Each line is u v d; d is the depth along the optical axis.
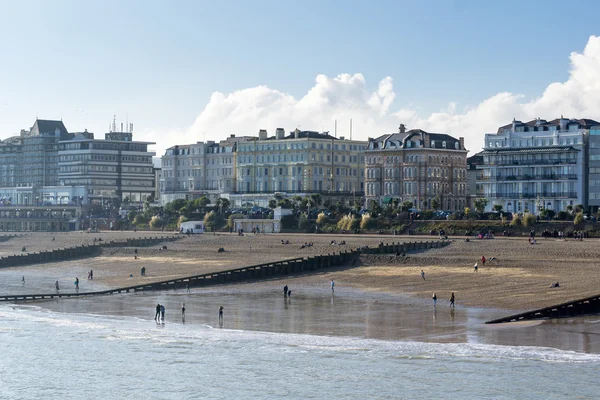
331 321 120.25
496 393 84.00
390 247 189.00
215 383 90.88
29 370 98.12
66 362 101.19
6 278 194.62
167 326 121.06
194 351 104.38
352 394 85.56
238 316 127.50
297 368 95.00
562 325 112.19
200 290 161.00
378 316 122.81
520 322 114.94
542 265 160.38
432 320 118.06
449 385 86.88
